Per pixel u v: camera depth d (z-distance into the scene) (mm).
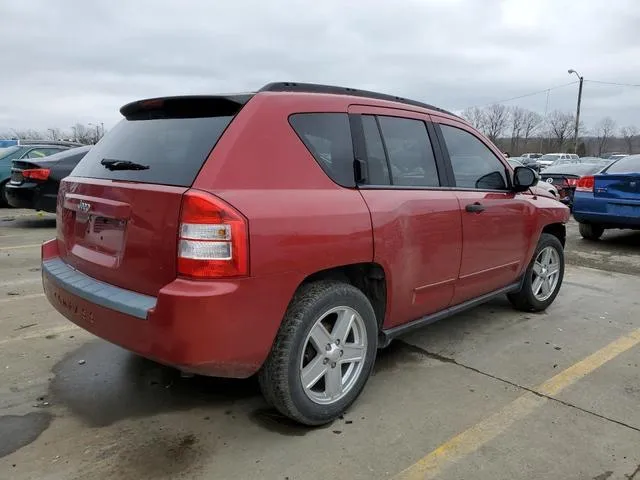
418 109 3719
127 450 2693
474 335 4402
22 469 2520
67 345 4008
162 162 2719
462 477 2521
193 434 2852
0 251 7348
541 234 4949
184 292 2375
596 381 3557
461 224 3713
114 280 2783
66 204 3250
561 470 2582
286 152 2754
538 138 84562
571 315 4996
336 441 2807
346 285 2945
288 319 2697
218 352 2438
